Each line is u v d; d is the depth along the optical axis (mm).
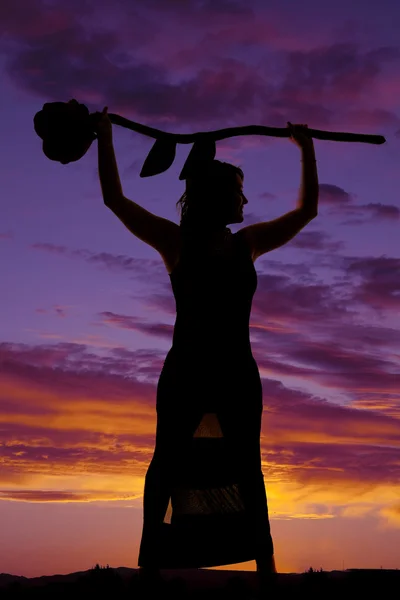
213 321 3250
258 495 3223
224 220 3326
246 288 3299
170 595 3182
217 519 3252
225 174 3332
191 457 3234
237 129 3482
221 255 3301
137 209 3328
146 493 3262
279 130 3520
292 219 3434
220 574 3725
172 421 3238
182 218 3375
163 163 3441
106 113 3396
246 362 3271
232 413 3225
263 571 3188
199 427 3275
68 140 3375
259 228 3414
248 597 3174
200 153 3375
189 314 3270
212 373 3227
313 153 3496
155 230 3316
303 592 3145
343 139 3559
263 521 3217
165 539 3238
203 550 3234
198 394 3221
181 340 3273
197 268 3277
